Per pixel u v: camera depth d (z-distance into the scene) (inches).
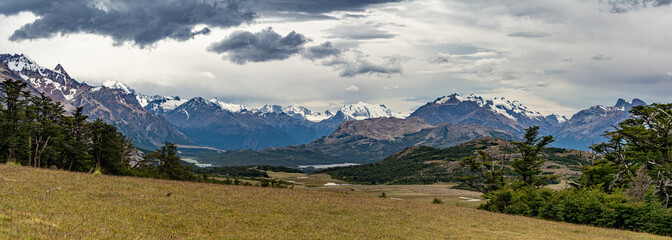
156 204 1318.9
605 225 1808.6
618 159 2699.3
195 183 2272.4
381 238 1186.0
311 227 1247.5
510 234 1429.6
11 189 1230.3
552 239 1363.2
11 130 3435.0
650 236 1574.8
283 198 1876.2
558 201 2047.2
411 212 1819.6
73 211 1047.0
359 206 1861.5
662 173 2139.5
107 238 838.5
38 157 3398.1
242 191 2017.7
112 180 1852.9
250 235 1054.4
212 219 1195.3
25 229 800.3
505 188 2541.8
